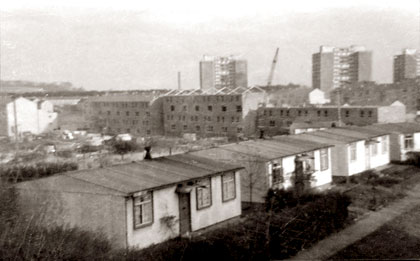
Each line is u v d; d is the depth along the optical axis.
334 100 105.69
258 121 104.69
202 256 16.50
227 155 29.02
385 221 25.31
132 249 17.58
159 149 65.31
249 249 17.81
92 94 124.19
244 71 135.62
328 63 110.44
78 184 20.31
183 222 22.30
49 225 17.36
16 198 19.39
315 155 32.97
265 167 27.97
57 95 121.62
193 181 22.75
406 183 35.91
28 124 92.38
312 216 21.80
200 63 138.75
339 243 21.56
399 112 83.94
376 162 41.91
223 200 24.86
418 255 19.22
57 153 55.75
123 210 19.27
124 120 116.50
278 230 19.31
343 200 24.86
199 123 111.38
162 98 117.38
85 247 16.34
